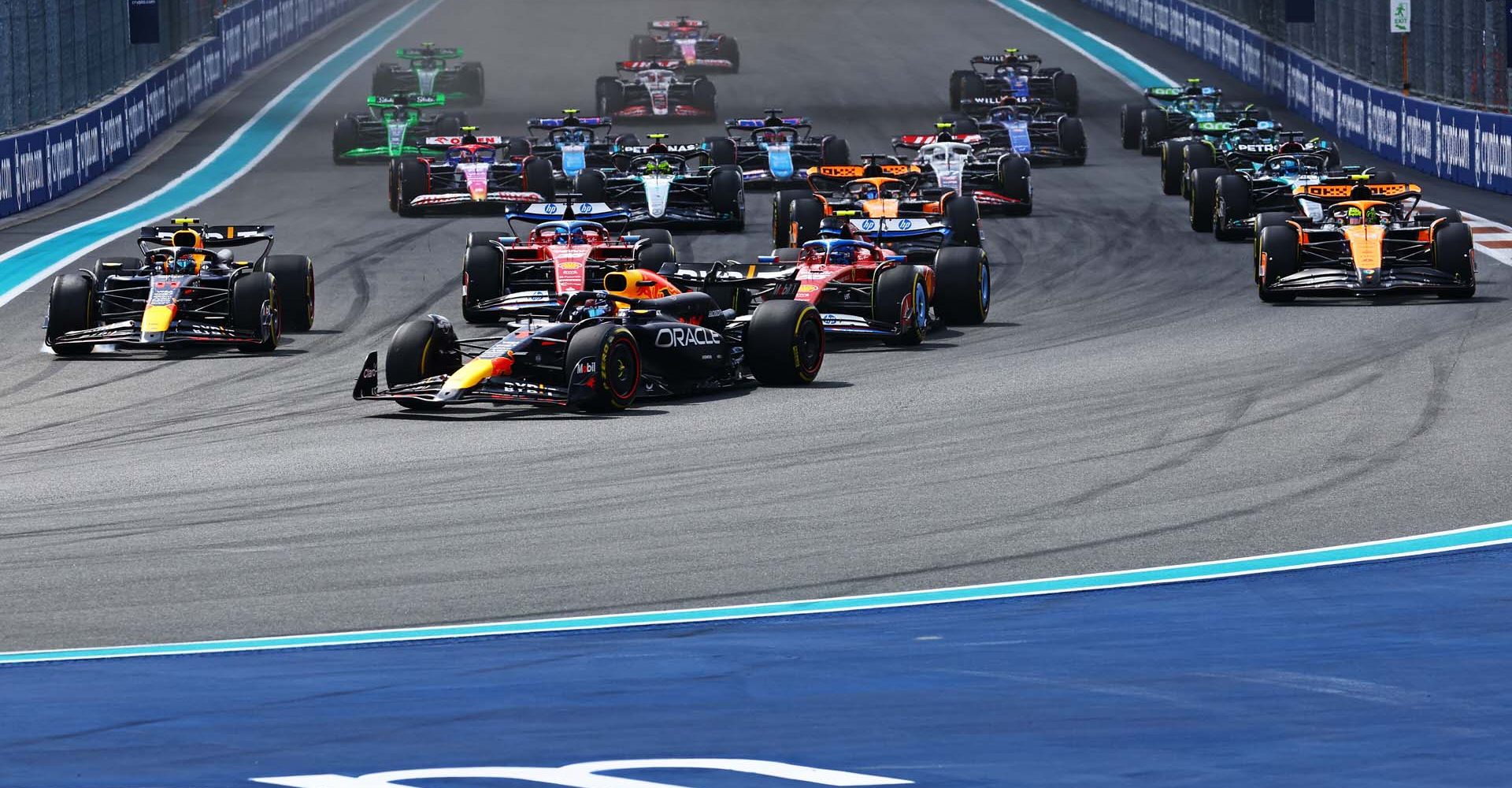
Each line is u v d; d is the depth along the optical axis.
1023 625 29.34
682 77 194.25
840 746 22.67
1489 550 33.97
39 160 125.75
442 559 35.53
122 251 103.31
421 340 57.19
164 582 33.81
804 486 42.69
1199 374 60.16
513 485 43.72
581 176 108.94
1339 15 159.88
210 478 45.75
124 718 24.50
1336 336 68.50
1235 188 101.38
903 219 77.25
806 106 176.62
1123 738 22.81
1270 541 35.44
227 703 25.27
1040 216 115.00
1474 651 26.88
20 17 127.50
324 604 31.91
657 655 27.80
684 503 40.97
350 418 55.94
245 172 143.00
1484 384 55.88
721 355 59.09
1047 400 55.88
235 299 70.31
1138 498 40.16
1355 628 28.53
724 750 22.53
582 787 21.02
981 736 23.05
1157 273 91.62
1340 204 80.88
